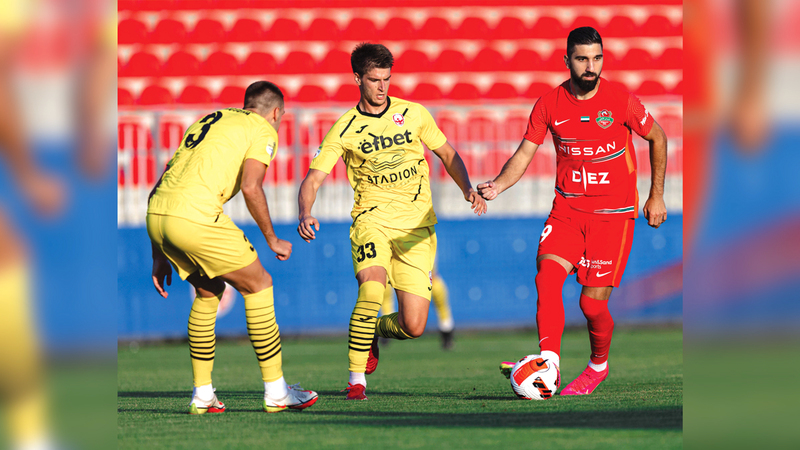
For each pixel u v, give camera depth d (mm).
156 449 11031
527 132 17531
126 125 42594
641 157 42625
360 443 11203
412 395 18359
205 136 14758
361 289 18141
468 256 41219
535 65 51531
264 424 13320
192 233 14078
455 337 40562
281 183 42344
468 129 43906
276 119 15906
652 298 41469
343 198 41625
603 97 16766
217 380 24203
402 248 18906
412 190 19047
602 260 17156
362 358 17797
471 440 11211
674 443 10742
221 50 50812
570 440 11062
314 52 51219
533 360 16531
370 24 52000
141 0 50938
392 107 19016
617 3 52969
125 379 25016
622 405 14930
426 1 52625
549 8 52938
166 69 50156
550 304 16953
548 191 43000
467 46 51875
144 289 39688
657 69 51406
